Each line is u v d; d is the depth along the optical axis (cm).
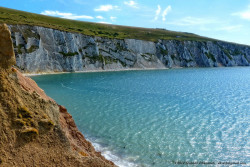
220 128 3238
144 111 4100
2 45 1351
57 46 10800
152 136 2898
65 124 2053
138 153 2428
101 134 2945
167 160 2288
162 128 3200
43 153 1273
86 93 5728
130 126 3266
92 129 3120
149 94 5816
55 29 11131
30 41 9525
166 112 4059
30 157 1209
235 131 3120
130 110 4147
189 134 2984
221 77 11050
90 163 1391
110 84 7375
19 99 1353
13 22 9875
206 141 2762
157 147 2580
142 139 2800
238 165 2209
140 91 6219
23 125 1272
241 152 2481
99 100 4953
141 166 2164
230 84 8512
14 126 1238
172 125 3338
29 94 1458
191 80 9331
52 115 1518
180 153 2447
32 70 9181
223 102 5072
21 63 8794
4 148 1144
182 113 4019
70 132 2028
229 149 2553
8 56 1384
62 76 9000
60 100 4825
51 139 1362
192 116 3834
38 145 1286
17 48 8819
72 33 12062
